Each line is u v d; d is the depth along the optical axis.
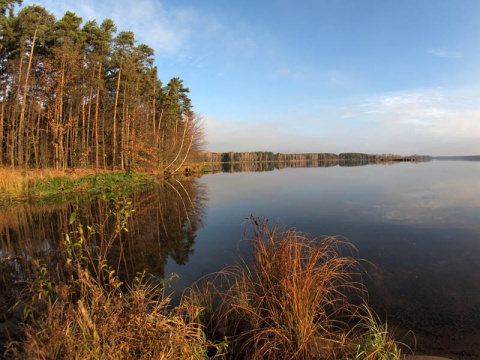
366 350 2.81
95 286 2.77
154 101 37.69
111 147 33.47
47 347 2.17
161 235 8.47
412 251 6.77
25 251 7.13
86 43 27.33
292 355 2.86
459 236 7.98
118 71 30.22
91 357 2.17
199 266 5.93
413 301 4.40
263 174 38.66
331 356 2.85
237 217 10.95
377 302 4.36
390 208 12.18
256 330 3.11
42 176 18.02
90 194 17.08
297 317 2.93
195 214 11.63
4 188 15.59
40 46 25.41
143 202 14.81
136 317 2.53
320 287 3.09
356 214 11.07
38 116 26.70
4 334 3.25
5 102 27.31
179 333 2.59
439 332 3.62
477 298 4.48
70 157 30.14
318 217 10.62
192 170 44.72
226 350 2.95
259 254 3.46
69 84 26.83
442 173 33.50
